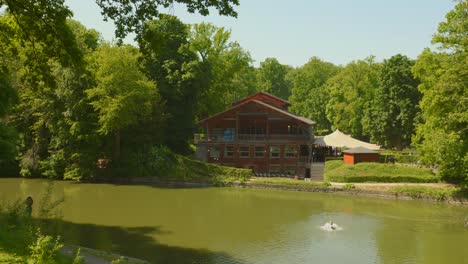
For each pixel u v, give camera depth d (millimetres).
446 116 39500
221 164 64750
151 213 38031
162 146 61938
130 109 56125
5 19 18312
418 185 48844
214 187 54281
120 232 31031
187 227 33094
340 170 54969
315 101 109250
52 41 17797
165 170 58531
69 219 34906
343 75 97812
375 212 39812
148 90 57938
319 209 41031
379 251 27625
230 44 82375
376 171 53219
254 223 34844
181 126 68812
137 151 61094
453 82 36344
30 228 17047
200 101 78188
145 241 28891
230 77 84000
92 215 36625
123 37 16109
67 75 53625
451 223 35438
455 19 40844
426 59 46031
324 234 31688
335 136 70125
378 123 75250
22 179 57750
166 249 27219
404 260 25922
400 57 73312
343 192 49812
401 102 71688
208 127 66000
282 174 60125
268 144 63000
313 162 66688
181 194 48688
